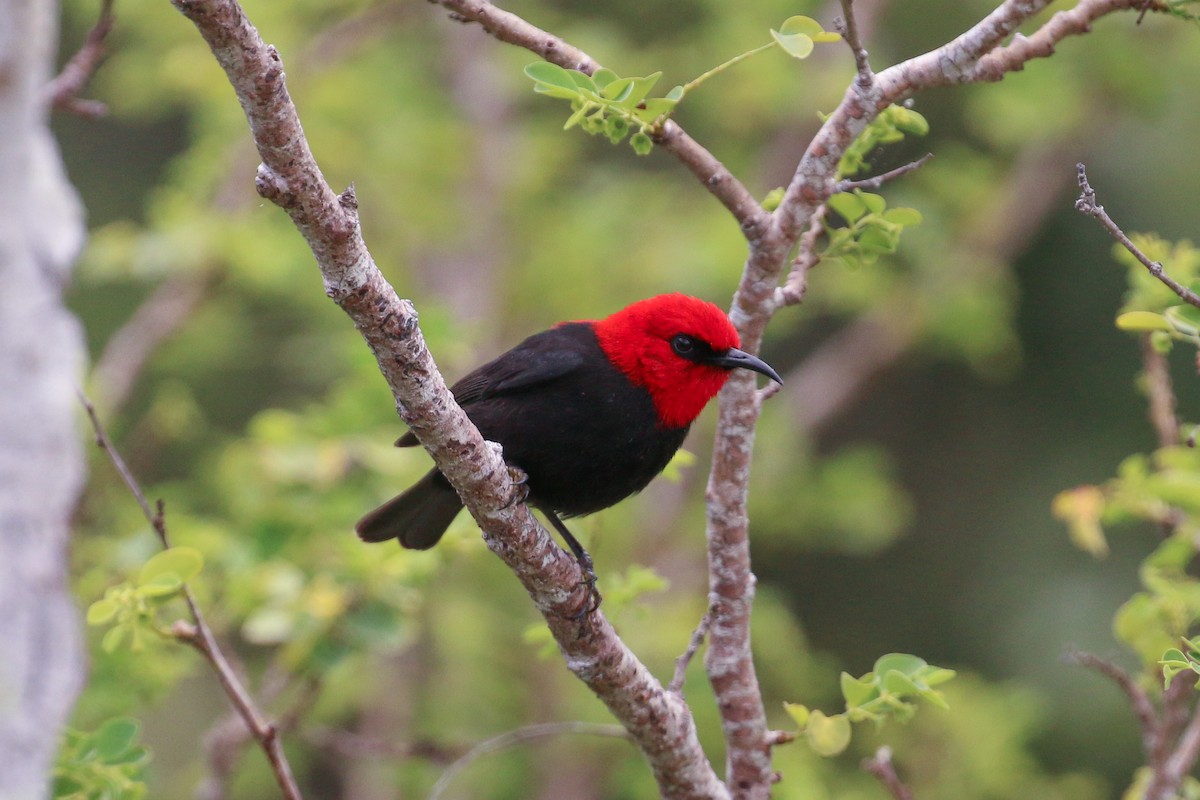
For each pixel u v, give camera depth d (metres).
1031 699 13.99
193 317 15.46
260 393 18.25
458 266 18.23
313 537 9.29
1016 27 6.29
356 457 9.48
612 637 6.36
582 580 6.28
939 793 12.89
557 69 6.13
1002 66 6.46
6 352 3.95
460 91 18.98
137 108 17.72
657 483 17.69
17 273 3.99
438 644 14.83
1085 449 17.83
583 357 7.84
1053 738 16.05
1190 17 6.49
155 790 14.10
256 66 4.63
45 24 4.07
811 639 18.70
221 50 4.60
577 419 7.78
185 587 6.58
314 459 9.27
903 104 6.89
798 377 19.00
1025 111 17.55
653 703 6.49
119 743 6.39
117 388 13.03
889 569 18.92
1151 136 17.78
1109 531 16.89
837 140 6.45
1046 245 18.36
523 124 19.59
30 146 4.03
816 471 17.66
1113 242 17.69
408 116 18.00
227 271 13.88
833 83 17.27
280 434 9.46
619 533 16.33
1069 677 16.27
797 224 6.62
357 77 17.80
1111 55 17.05
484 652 14.54
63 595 3.98
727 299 17.50
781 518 17.16
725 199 6.62
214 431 16.66
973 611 17.75
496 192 18.36
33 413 3.98
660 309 7.88
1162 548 7.75
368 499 9.57
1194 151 17.53
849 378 18.56
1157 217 17.61
